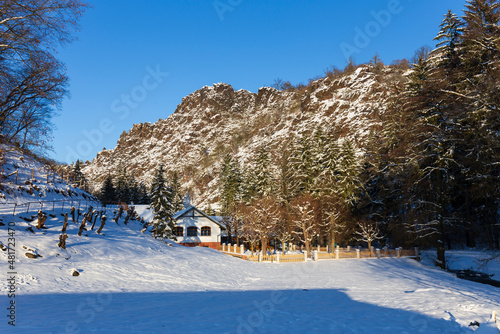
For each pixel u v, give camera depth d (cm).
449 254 3991
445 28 4006
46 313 989
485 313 1181
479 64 3566
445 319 1084
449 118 3369
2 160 2734
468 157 3397
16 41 1680
